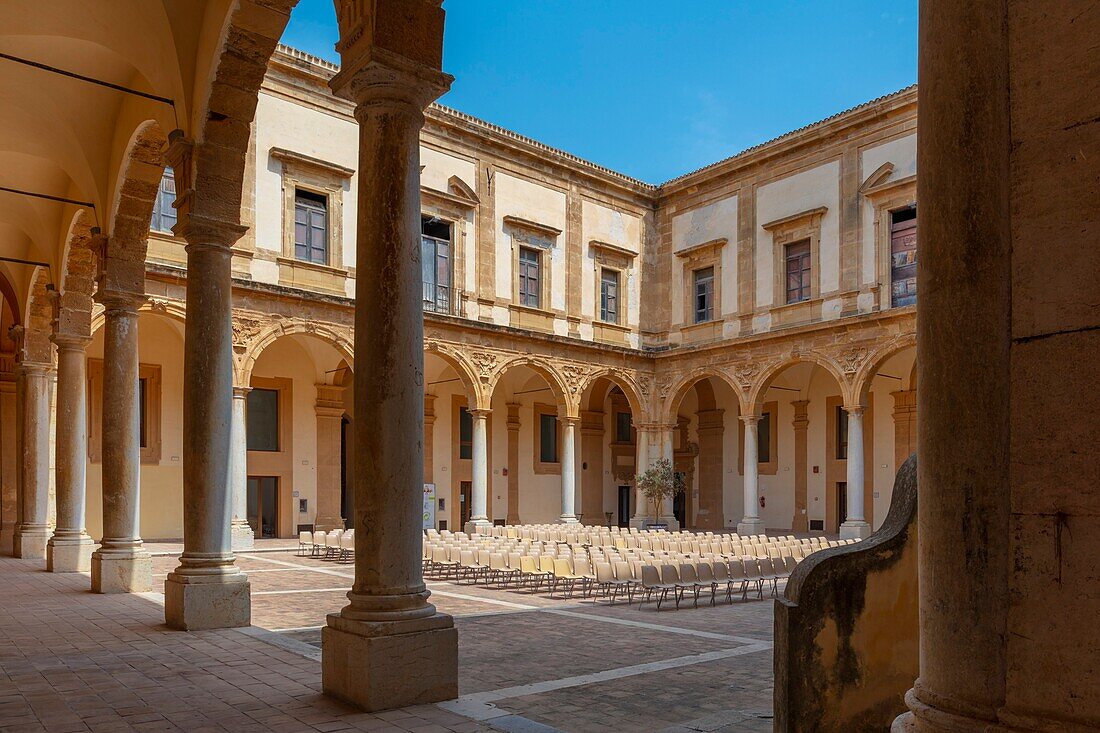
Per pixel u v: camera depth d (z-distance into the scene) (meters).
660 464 33.06
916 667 5.15
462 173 29.95
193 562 10.16
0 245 20.47
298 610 12.12
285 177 25.53
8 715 6.19
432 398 33.03
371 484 6.68
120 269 13.68
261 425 29.09
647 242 35.88
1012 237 3.00
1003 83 3.06
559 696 7.19
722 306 32.94
